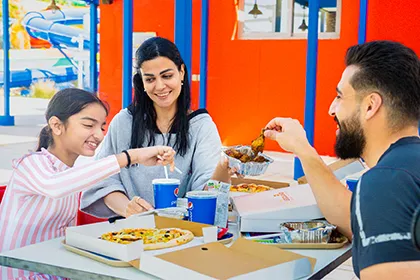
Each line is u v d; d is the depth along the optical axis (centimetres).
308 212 196
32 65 1622
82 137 200
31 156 198
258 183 267
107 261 160
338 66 886
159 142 258
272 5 933
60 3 1548
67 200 209
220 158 247
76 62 1568
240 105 965
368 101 141
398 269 115
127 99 534
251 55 951
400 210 116
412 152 125
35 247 178
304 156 190
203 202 197
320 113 902
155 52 243
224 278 136
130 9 525
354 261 129
